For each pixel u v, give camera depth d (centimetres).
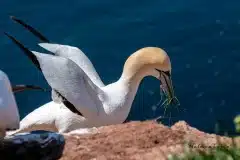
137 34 2020
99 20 2084
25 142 777
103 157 759
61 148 787
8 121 746
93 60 1922
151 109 1622
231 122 1593
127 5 2141
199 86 1750
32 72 1806
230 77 1786
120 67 1889
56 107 1001
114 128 847
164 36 2003
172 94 1055
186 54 1908
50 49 1056
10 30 1992
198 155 668
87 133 848
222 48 1920
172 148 763
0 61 1866
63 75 973
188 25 2042
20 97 1677
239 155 639
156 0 2156
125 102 1026
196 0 2145
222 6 2120
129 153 769
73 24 2069
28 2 2125
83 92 982
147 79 1705
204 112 1639
